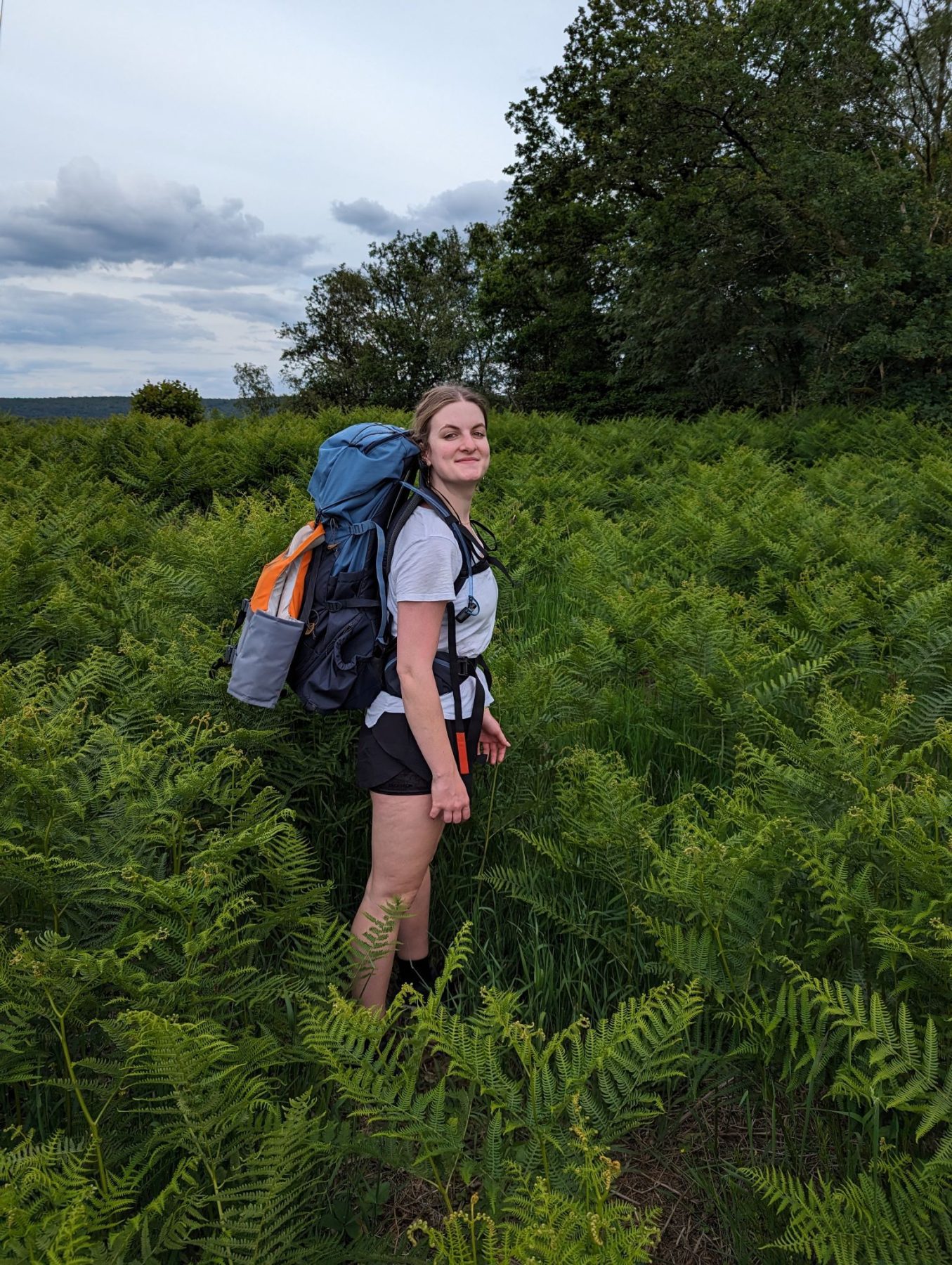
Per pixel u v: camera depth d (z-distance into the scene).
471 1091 1.72
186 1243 1.47
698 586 5.23
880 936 1.73
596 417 28.44
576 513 8.15
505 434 13.80
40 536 6.03
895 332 14.67
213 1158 1.53
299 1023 2.02
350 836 2.99
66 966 1.66
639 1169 1.98
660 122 18.22
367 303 58.28
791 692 3.72
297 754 2.83
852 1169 1.78
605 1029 1.66
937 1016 1.76
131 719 2.79
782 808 2.40
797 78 17.17
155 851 2.24
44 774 2.03
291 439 10.97
